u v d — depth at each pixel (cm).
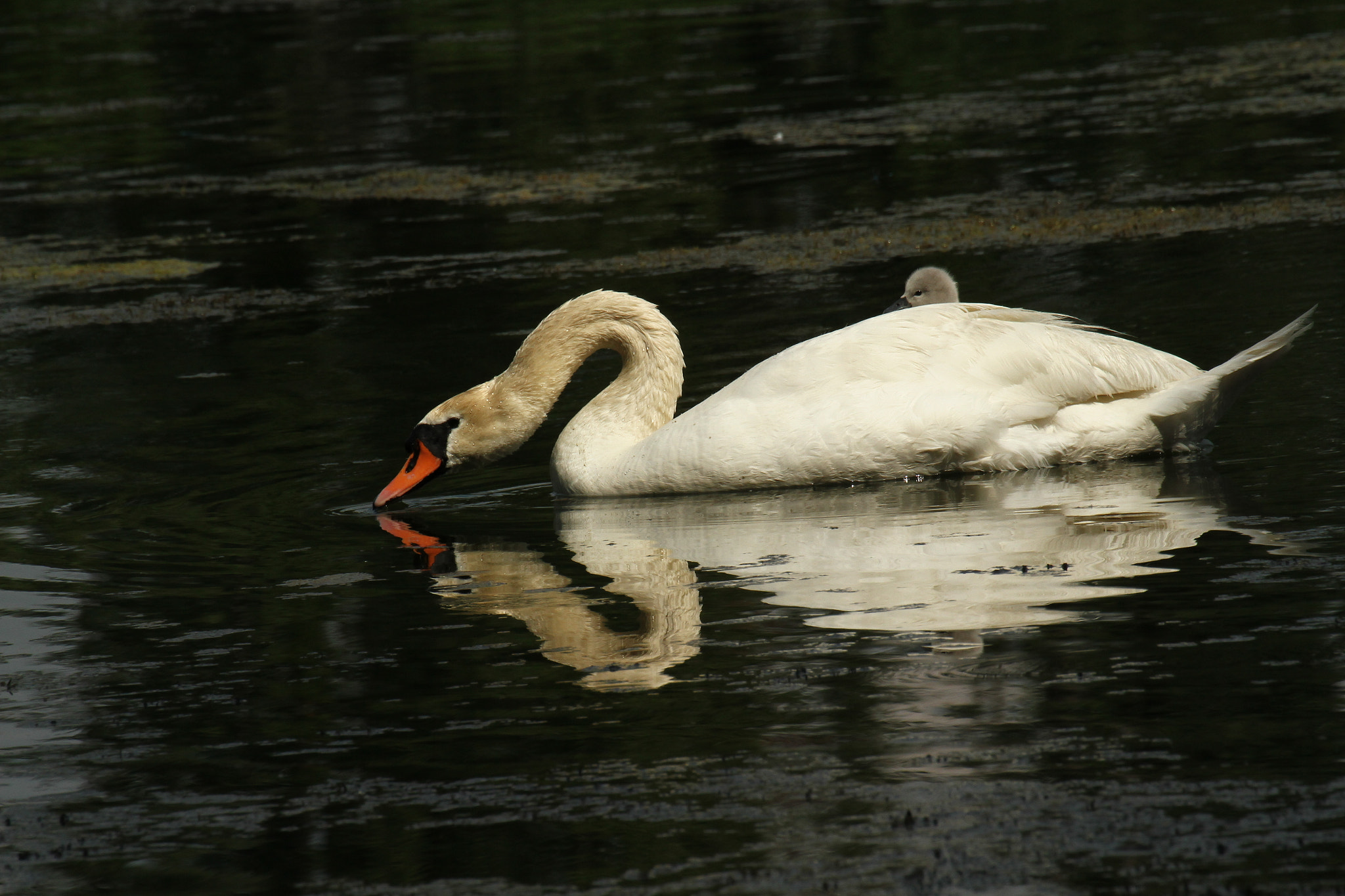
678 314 1980
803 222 2544
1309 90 3284
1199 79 3581
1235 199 2411
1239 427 1366
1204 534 1066
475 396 1375
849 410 1280
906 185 2769
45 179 3438
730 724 799
